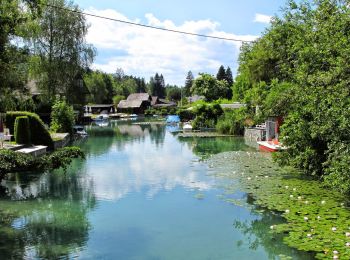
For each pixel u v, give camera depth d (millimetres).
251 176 15398
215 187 13930
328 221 9227
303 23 15852
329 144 11656
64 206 12078
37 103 41656
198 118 44406
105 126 55531
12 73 14656
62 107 34938
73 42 40844
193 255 8133
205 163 19469
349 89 10156
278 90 18797
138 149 26875
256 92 31844
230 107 46625
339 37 11031
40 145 24906
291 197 11695
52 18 40031
